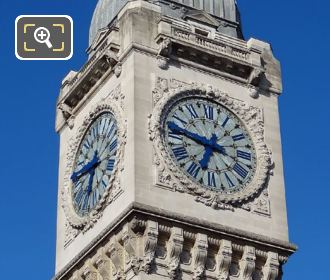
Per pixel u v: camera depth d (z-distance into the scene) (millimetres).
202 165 63719
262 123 68125
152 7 67438
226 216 62875
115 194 62594
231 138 66125
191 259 60562
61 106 72500
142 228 59562
